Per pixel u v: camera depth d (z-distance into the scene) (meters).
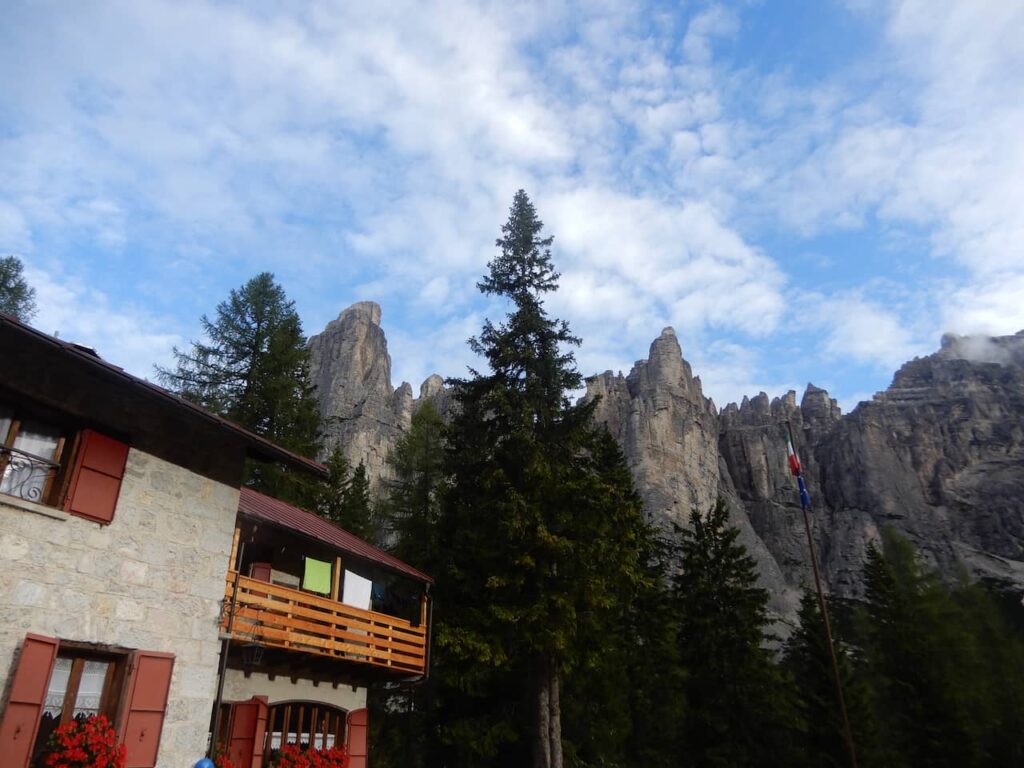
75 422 11.96
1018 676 47.56
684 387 151.75
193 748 12.67
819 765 37.97
